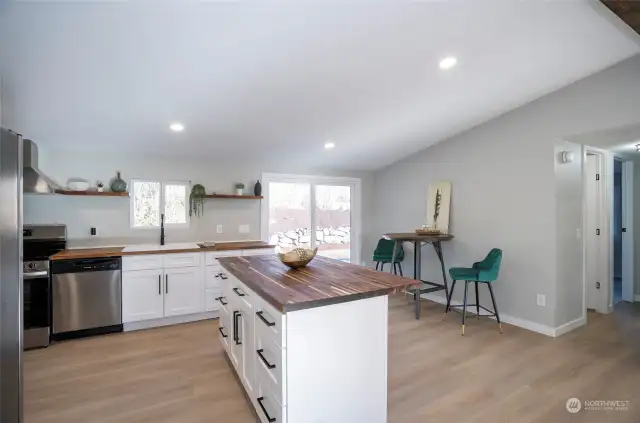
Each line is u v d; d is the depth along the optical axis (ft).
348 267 8.15
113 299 11.66
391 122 12.82
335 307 5.81
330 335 5.76
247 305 7.22
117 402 7.61
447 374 8.84
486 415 7.10
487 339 11.19
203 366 9.33
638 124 9.70
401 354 10.05
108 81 8.51
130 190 13.58
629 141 12.24
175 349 10.45
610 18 7.63
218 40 7.35
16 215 5.66
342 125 12.66
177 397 7.80
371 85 9.86
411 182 17.35
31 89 8.58
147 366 9.33
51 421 6.94
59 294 10.93
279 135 13.21
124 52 7.47
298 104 10.67
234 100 10.09
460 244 14.66
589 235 14.47
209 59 7.99
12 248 5.59
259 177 16.37
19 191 5.75
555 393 7.93
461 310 14.32
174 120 11.05
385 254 17.06
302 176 17.58
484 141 13.64
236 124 11.83
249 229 16.12
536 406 7.42
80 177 12.75
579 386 8.23
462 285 14.65
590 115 10.56
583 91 10.73
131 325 12.10
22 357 5.86
